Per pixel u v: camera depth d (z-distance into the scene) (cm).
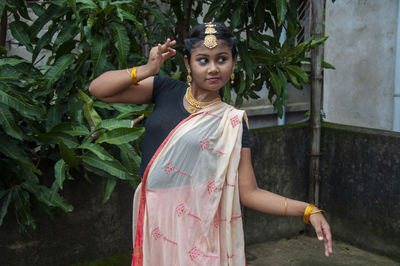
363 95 445
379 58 428
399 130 416
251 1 307
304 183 402
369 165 364
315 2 369
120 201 326
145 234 176
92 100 258
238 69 321
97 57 258
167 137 169
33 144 293
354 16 446
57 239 305
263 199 170
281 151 386
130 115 289
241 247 173
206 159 167
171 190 172
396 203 348
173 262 176
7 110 236
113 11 266
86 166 262
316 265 353
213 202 169
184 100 176
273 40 344
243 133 173
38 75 289
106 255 325
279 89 330
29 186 255
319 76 384
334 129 385
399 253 350
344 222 386
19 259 294
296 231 407
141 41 351
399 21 407
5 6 264
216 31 162
